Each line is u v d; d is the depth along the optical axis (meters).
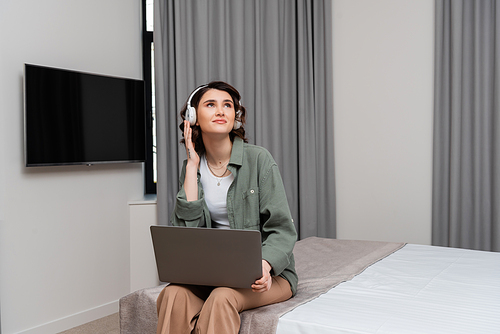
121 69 3.19
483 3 3.06
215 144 1.61
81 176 2.87
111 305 3.03
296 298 1.55
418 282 1.71
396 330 1.19
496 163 3.00
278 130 3.69
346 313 1.34
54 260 2.70
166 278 1.38
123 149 3.08
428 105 3.36
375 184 3.61
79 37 2.88
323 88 3.76
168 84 3.34
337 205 3.79
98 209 2.97
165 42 3.33
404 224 3.49
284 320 1.29
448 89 3.22
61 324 2.71
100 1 3.01
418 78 3.39
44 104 2.60
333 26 3.75
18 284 2.52
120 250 3.11
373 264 2.05
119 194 3.12
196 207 1.56
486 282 1.70
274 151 3.69
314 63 3.75
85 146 2.84
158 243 1.34
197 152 1.71
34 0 2.61
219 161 1.65
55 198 2.71
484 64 3.05
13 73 2.51
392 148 3.53
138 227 3.20
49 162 2.63
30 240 2.58
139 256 3.20
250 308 1.40
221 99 1.56
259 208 1.59
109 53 3.09
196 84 3.43
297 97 3.76
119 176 3.12
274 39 3.66
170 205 3.33
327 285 1.69
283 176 3.76
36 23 2.62
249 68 3.65
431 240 3.37
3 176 2.45
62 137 2.70
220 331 1.23
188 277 1.35
